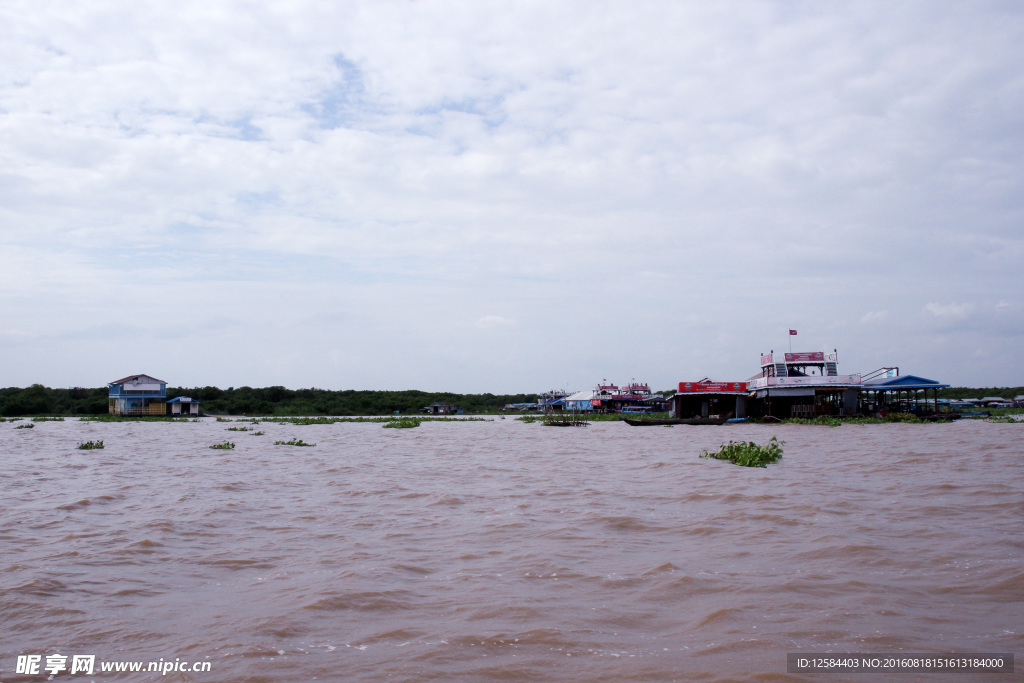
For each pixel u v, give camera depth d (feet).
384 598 30.19
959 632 25.71
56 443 127.44
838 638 25.21
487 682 21.95
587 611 28.45
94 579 33.76
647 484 62.54
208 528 44.86
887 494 53.72
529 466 80.33
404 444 122.11
